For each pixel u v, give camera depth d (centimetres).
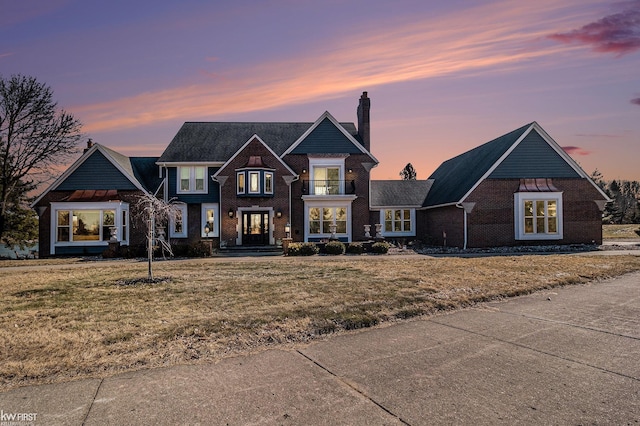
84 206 2489
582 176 2531
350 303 884
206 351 608
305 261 1819
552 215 2516
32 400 453
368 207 2817
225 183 2650
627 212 6325
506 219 2473
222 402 446
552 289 1096
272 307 850
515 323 761
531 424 393
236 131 3044
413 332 711
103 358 572
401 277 1242
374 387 482
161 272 1452
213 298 955
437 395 459
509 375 514
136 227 2600
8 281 1285
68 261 2061
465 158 3175
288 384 493
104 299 965
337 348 629
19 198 3322
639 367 538
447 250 2395
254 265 1661
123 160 2822
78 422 404
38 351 597
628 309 860
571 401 441
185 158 2770
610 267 1440
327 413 419
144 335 668
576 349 611
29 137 3031
